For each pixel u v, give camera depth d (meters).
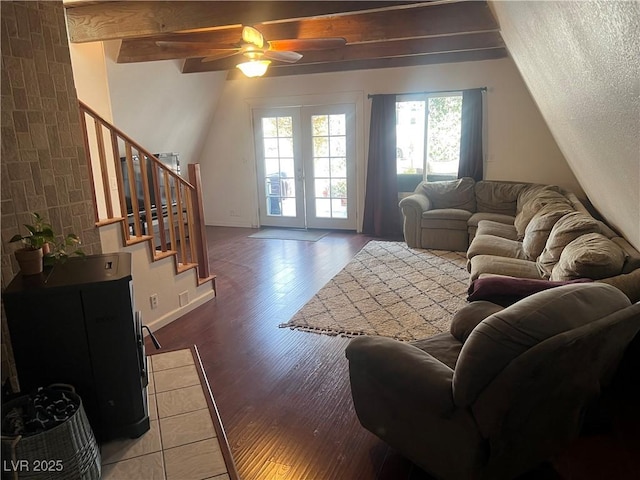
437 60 5.91
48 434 1.74
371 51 5.34
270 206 7.47
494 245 4.05
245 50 3.53
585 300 1.60
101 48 4.48
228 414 2.46
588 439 2.17
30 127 2.57
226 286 4.61
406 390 1.75
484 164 6.14
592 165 2.59
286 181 7.25
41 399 1.94
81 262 2.30
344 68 6.36
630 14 0.95
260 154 7.27
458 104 6.18
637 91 1.21
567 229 3.14
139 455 2.13
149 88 5.47
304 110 6.84
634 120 1.37
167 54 4.50
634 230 2.53
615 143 1.74
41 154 2.63
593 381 1.77
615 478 1.93
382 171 6.46
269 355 3.13
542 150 5.79
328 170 6.95
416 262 5.20
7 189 2.45
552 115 3.20
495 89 5.85
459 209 5.86
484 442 1.57
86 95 4.44
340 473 2.02
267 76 6.77
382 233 6.67
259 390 2.70
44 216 2.66
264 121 7.13
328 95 6.64
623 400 2.45
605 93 1.47
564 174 5.74
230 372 2.91
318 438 2.26
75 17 3.67
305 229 7.27
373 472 2.02
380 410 1.96
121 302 2.07
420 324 3.53
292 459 2.12
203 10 3.43
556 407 1.68
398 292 4.24
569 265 2.56
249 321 3.71
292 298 4.21
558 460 2.04
